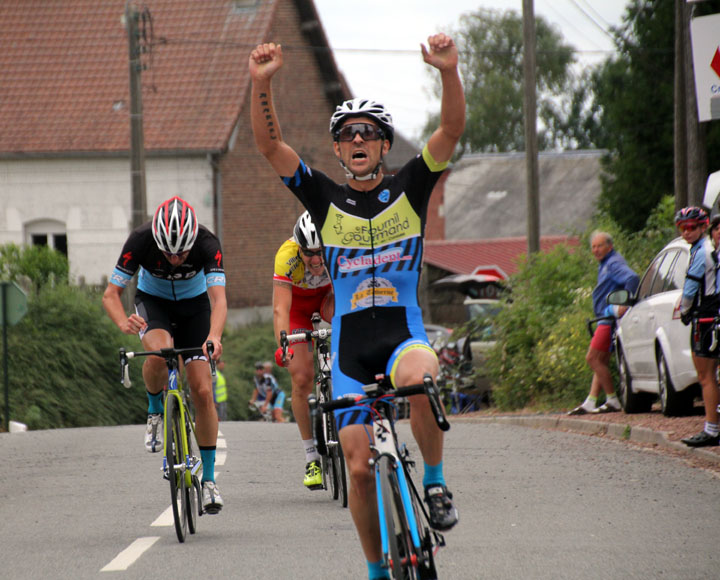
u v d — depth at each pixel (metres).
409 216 7.70
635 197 40.47
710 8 33.53
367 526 7.29
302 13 57.72
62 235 51.72
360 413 7.30
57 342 31.78
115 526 11.15
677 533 10.16
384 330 7.61
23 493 13.53
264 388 39.94
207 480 11.09
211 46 53.06
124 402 33.75
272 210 54.59
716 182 20.98
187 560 9.38
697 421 17.28
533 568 8.78
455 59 7.45
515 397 26.58
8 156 50.84
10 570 9.20
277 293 12.10
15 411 29.25
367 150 7.62
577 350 23.38
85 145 50.75
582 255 27.98
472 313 46.31
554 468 14.43
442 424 6.80
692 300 14.85
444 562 9.07
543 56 102.69
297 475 14.53
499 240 77.00
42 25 55.16
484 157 99.06
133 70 36.22
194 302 12.11
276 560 9.29
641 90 40.44
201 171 51.00
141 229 11.37
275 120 7.56
